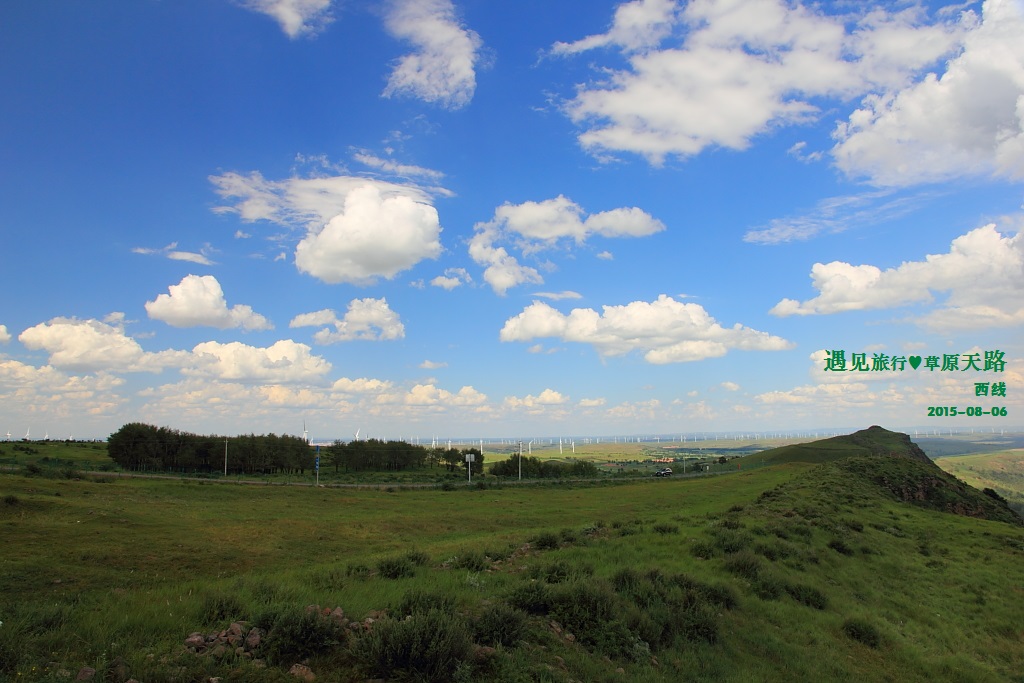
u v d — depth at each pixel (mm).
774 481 86125
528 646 10711
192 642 9414
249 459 120750
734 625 15523
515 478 121438
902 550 33125
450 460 151750
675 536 26531
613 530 29250
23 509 37875
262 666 8695
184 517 41750
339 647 9531
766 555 24469
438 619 9750
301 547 33312
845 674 14422
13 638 8742
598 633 12086
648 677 10992
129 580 23391
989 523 50031
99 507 41562
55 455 112188
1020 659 19375
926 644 18922
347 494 73938
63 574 22953
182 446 116875
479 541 28469
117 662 8336
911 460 91188
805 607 19031
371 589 14664
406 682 8641
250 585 14438
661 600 14688
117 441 110500
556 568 16781
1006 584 28188
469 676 8891
